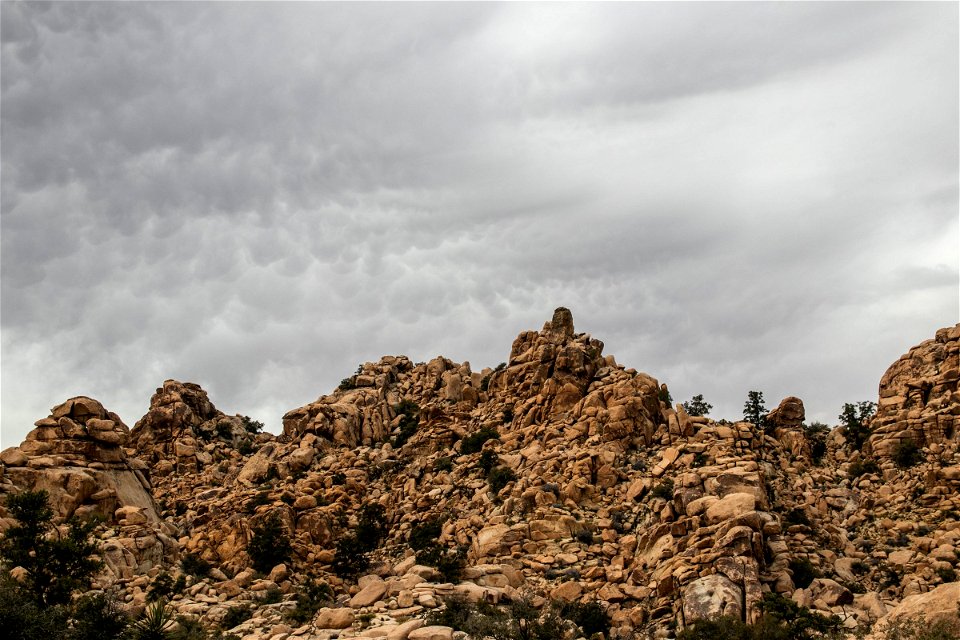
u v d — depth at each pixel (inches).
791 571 2942.9
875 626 2385.6
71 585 2522.1
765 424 4426.7
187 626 2689.5
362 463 4419.3
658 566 3048.7
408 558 3427.7
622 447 3900.1
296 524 3656.5
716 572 2849.4
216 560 3508.9
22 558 2573.8
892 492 3720.5
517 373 4672.7
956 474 3558.1
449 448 4382.4
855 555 3334.2
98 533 3267.7
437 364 5511.8
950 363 4097.0
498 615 2642.7
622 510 3506.4
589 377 4360.2
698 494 3257.9
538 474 3764.8
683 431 3983.8
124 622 2363.4
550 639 2615.7
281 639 2554.1
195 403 5388.8
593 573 3125.0
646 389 4146.2
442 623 2573.8
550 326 4783.5
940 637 2170.3
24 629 2129.7
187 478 4667.8
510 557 3307.1
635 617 2849.4
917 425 3927.2
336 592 3292.3
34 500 2736.2
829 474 3993.6
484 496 3759.8
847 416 4335.6
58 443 3565.5
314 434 4763.8
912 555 3255.4
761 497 3262.8
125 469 3705.7
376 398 5182.1
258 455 4640.8
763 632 2524.6
